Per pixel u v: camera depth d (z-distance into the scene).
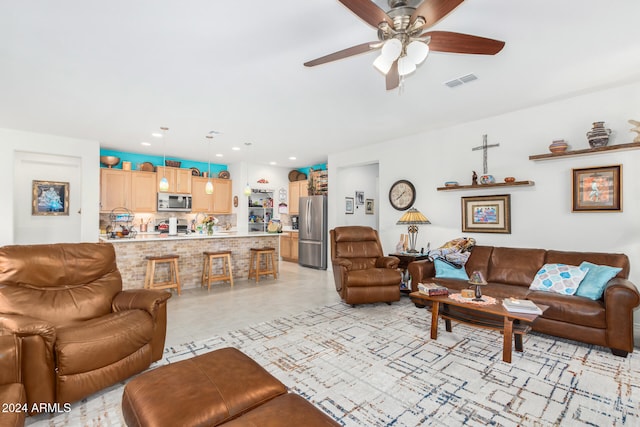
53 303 2.29
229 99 3.46
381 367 2.40
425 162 4.85
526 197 3.85
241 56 2.52
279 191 8.34
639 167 3.11
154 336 2.35
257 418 1.18
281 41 2.31
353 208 6.85
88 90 3.20
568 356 2.59
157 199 6.56
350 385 2.15
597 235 3.36
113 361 1.98
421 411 1.87
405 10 1.63
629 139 3.16
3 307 2.09
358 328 3.22
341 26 2.12
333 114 3.99
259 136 5.09
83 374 1.87
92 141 5.35
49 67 2.71
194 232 6.90
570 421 1.78
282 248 8.31
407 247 4.88
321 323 3.38
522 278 3.50
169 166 6.80
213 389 1.38
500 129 4.06
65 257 2.49
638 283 3.11
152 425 1.19
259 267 5.87
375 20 1.64
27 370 1.72
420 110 3.86
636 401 1.96
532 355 2.61
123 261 4.47
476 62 2.66
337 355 2.60
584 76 2.96
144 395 1.33
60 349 1.80
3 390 1.41
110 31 2.18
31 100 3.48
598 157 3.35
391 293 3.94
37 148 4.87
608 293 2.61
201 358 1.65
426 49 1.74
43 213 5.30
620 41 2.34
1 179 4.58
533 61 2.65
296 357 2.56
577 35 2.26
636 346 2.79
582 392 2.06
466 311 2.97
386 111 3.89
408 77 2.93
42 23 2.08
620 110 3.21
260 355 2.60
